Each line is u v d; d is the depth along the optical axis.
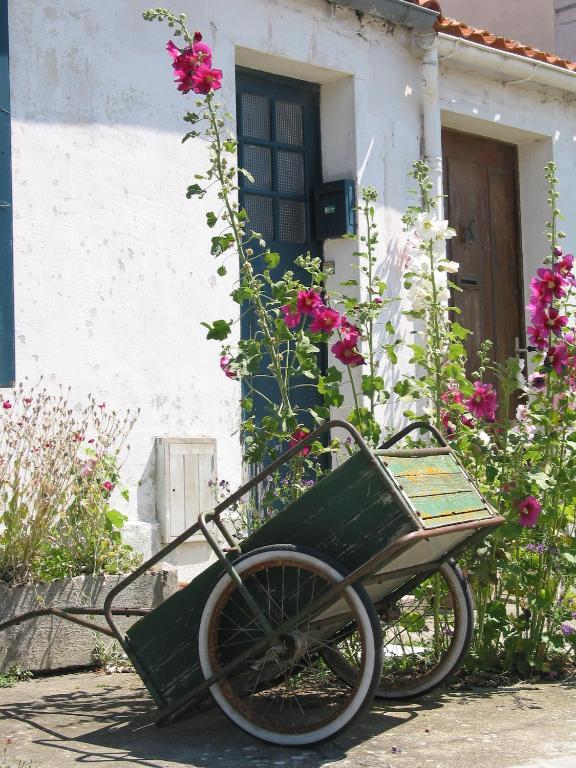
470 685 5.05
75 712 4.52
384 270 8.22
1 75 6.05
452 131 9.71
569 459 5.38
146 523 6.47
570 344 5.38
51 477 5.58
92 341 6.36
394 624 5.07
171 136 6.88
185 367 6.84
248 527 5.77
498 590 5.30
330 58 7.98
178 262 6.86
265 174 7.92
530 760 3.75
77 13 6.44
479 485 5.25
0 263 5.96
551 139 10.15
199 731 4.19
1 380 5.91
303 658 4.39
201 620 4.03
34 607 5.26
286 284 5.15
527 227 10.28
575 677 5.23
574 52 12.37
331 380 5.15
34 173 6.17
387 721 4.34
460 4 13.88
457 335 5.55
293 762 3.73
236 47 7.38
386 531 3.85
